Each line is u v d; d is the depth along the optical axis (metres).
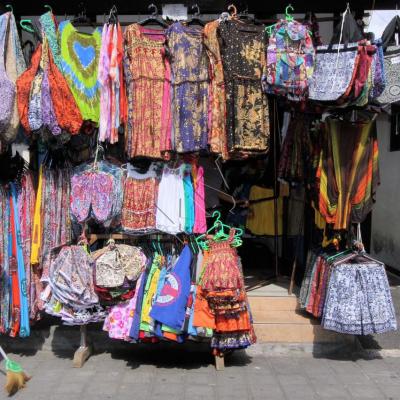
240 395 3.60
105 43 3.90
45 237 4.25
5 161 4.33
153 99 3.96
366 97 3.92
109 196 4.04
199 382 3.81
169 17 4.32
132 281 4.00
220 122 3.96
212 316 3.87
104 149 4.44
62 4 4.41
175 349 4.43
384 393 3.64
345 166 4.31
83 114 3.90
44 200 4.25
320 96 3.92
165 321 3.81
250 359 4.27
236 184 5.56
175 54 3.93
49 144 4.19
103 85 3.91
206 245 4.07
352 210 4.29
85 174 4.11
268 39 4.04
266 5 4.46
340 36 3.97
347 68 3.88
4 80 3.78
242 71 3.95
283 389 3.69
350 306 4.00
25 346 4.47
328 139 4.34
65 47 3.87
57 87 3.75
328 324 4.05
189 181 4.14
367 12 5.14
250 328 4.01
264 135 4.00
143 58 3.95
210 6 4.43
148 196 4.15
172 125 3.96
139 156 3.95
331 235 4.54
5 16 3.91
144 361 4.21
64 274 3.93
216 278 3.78
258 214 5.78
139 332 3.98
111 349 4.45
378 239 7.55
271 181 5.52
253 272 6.04
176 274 3.93
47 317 4.77
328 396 3.59
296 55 3.87
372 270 4.05
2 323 4.25
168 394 3.61
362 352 4.34
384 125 7.27
